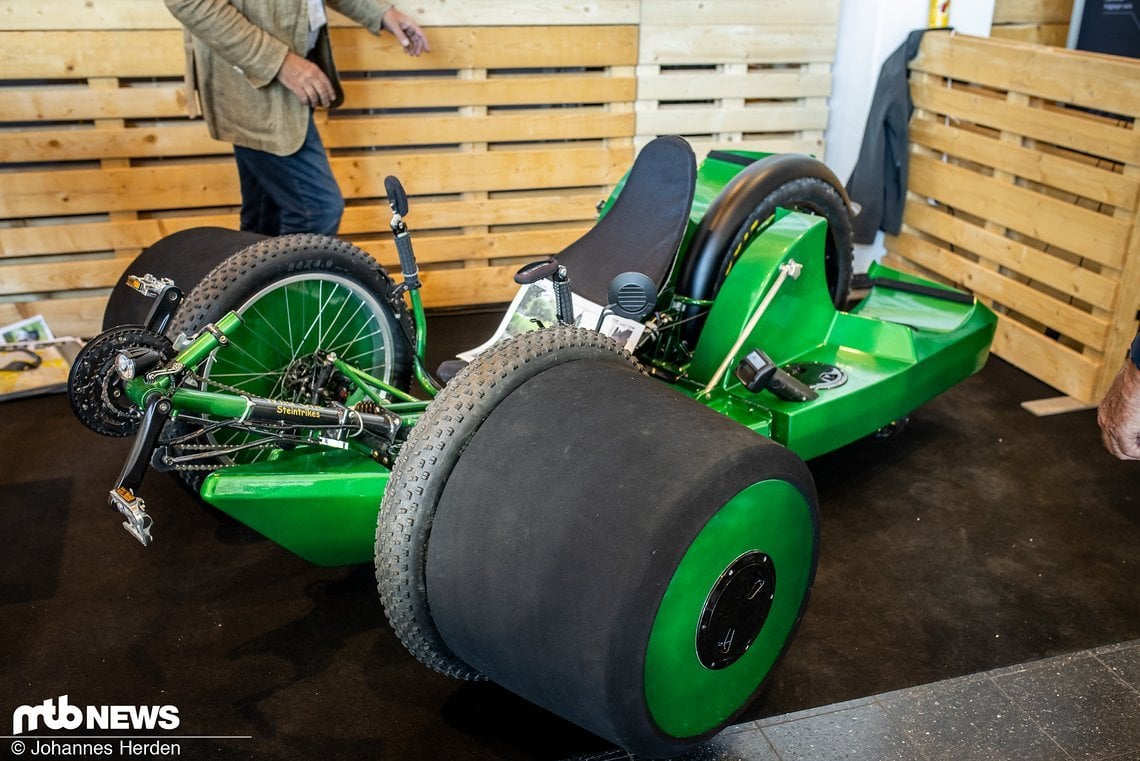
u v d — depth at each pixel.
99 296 3.91
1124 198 3.16
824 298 2.94
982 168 3.93
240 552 2.72
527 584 1.68
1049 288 3.67
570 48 3.97
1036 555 2.67
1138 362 1.46
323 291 2.62
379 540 1.84
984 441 3.24
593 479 1.68
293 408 2.03
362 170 3.94
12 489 3.00
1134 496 2.94
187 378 2.09
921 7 4.04
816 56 4.23
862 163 4.16
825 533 2.77
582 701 1.71
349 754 2.05
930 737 2.06
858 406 2.71
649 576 1.60
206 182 3.84
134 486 1.86
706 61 4.13
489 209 4.14
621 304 2.29
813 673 2.26
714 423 1.80
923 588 2.54
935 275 4.19
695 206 3.00
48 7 3.45
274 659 2.32
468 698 2.21
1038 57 3.44
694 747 1.91
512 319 2.85
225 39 2.92
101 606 2.50
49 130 3.64
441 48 3.83
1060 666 2.26
